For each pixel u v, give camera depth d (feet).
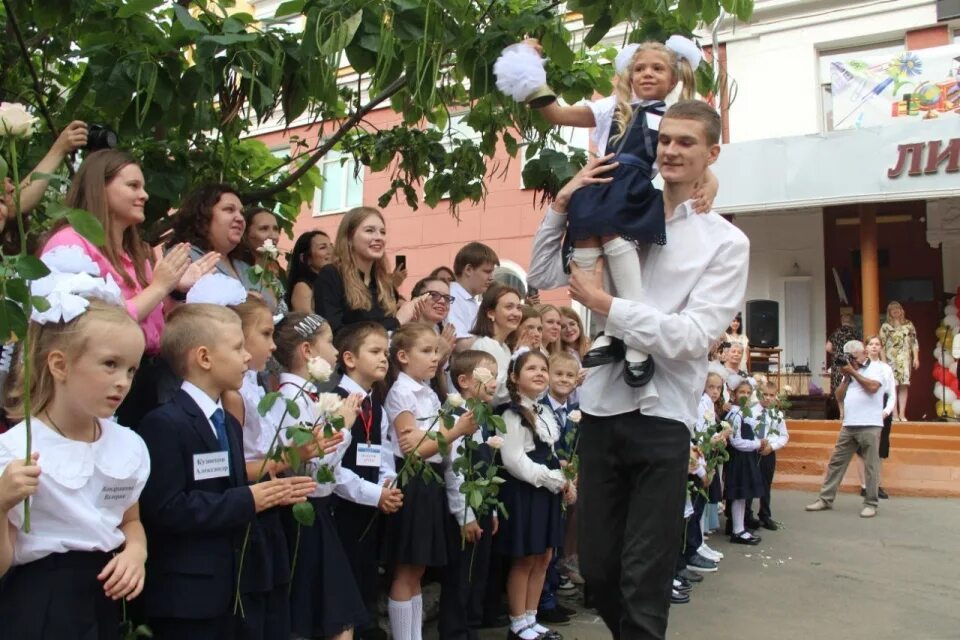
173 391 8.98
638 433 8.10
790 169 40.91
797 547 23.17
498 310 16.57
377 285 14.85
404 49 11.64
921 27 42.57
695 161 7.89
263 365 10.28
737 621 16.10
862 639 15.08
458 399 10.93
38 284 7.86
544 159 17.11
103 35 11.50
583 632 14.73
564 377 16.08
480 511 11.82
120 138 12.60
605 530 8.50
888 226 47.24
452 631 12.55
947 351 43.96
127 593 7.23
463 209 47.73
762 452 25.03
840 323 47.06
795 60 44.73
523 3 14.58
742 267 8.16
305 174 19.07
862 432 28.50
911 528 25.98
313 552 10.51
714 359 26.53
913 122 38.73
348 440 10.89
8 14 12.07
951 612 16.85
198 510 8.13
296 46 12.14
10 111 6.44
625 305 7.68
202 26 11.26
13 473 6.15
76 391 6.96
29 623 6.80
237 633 8.73
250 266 13.75
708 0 12.28
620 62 9.53
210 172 15.61
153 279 9.32
